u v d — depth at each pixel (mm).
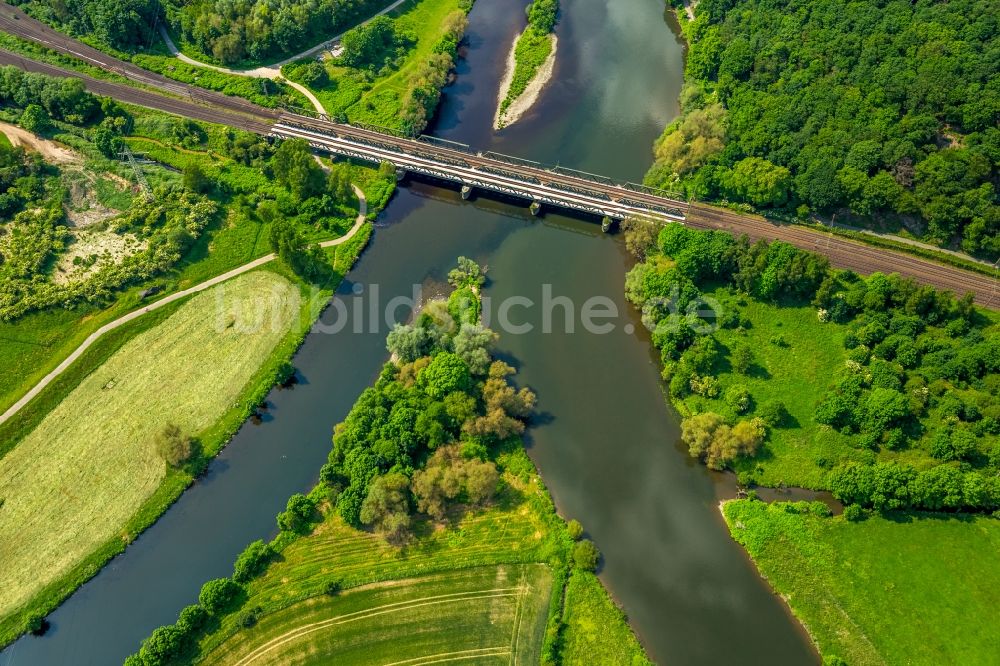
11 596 131625
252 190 199625
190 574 135750
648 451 153375
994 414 143500
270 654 123875
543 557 134500
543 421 157375
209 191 198000
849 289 171375
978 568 131250
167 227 186875
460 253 191500
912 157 182500
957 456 141250
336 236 191000
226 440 153500
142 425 154375
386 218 199125
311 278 181125
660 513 143625
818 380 158875
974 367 151625
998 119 184875
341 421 157625
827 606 128375
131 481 146500
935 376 153875
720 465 147625
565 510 143625
